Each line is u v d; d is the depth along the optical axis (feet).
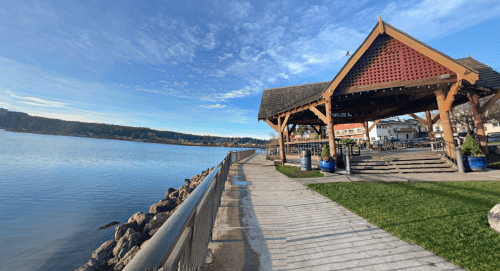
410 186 23.00
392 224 12.99
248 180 29.19
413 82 32.91
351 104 49.11
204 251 8.09
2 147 202.08
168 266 3.50
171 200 41.60
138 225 28.25
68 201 48.67
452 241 10.64
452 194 18.98
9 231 31.76
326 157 34.37
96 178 79.61
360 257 9.71
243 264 8.95
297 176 32.48
